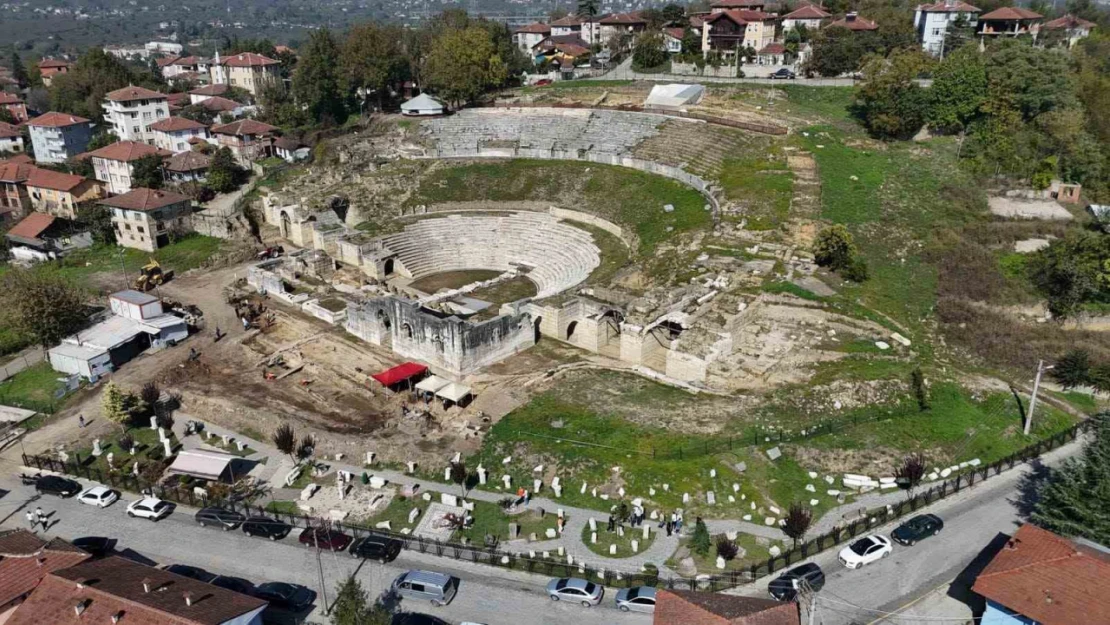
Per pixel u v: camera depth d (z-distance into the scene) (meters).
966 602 43.72
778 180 95.94
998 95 103.50
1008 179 98.25
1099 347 73.81
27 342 83.50
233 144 138.00
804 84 132.88
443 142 124.94
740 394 63.41
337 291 90.75
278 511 54.12
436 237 102.81
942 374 66.19
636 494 52.97
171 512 55.16
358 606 40.19
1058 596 39.16
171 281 97.88
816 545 47.91
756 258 80.19
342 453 60.28
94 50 192.00
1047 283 80.06
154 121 157.50
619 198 104.56
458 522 51.56
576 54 172.88
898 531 48.47
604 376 68.69
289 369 74.00
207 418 66.88
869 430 58.38
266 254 103.81
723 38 151.12
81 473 60.19
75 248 112.75
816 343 69.44
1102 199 96.31
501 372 71.31
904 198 93.12
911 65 108.69
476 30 144.50
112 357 75.94
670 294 74.06
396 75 152.62
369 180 114.75
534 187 111.50
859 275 76.75
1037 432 60.81
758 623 38.16
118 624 39.75
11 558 45.66
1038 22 144.88
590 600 44.44
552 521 51.44
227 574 48.31
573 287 82.25
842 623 42.19
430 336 72.69
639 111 125.12
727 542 46.84
